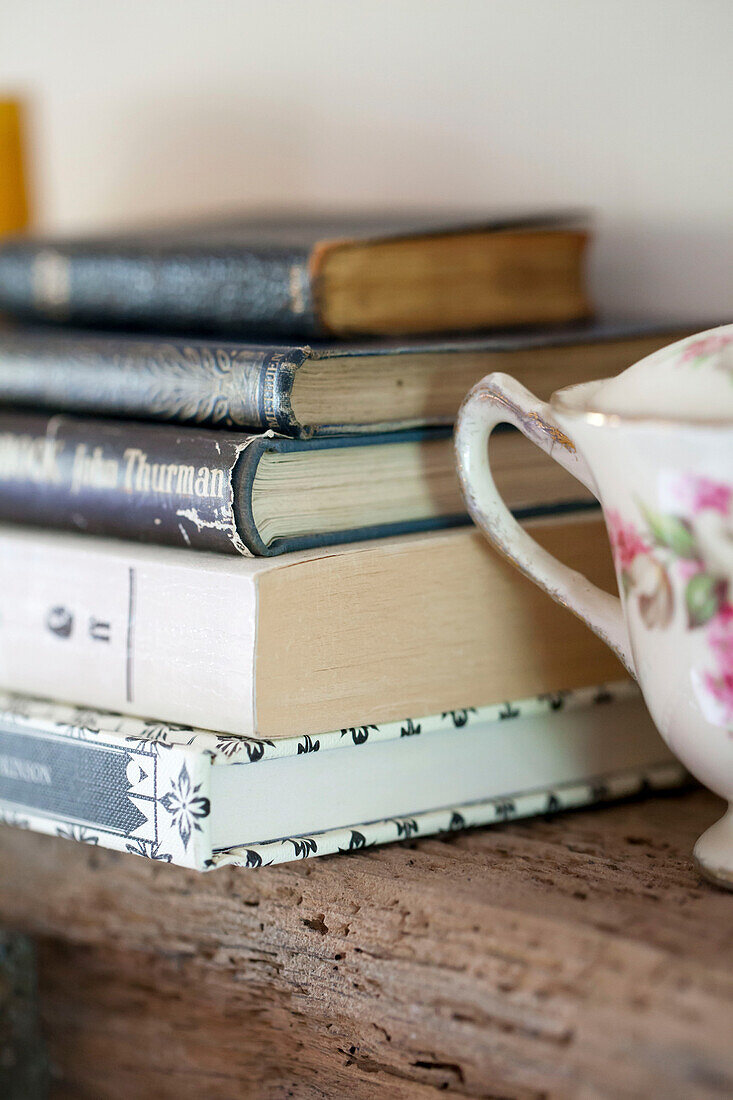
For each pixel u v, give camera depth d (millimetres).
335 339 758
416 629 713
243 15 979
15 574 751
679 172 843
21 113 993
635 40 848
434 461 738
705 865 678
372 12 929
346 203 953
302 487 708
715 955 633
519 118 887
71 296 835
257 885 709
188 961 731
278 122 974
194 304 790
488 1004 650
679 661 653
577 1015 633
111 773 704
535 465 758
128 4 1030
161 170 1032
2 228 988
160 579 707
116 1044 756
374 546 707
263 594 682
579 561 751
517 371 750
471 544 722
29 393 786
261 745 686
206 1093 730
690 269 844
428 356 727
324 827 703
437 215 856
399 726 711
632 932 646
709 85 830
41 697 750
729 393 632
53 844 770
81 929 762
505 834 726
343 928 686
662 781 763
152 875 739
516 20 882
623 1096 625
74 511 752
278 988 706
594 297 878
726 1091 610
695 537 639
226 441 704
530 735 741
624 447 644
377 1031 678
